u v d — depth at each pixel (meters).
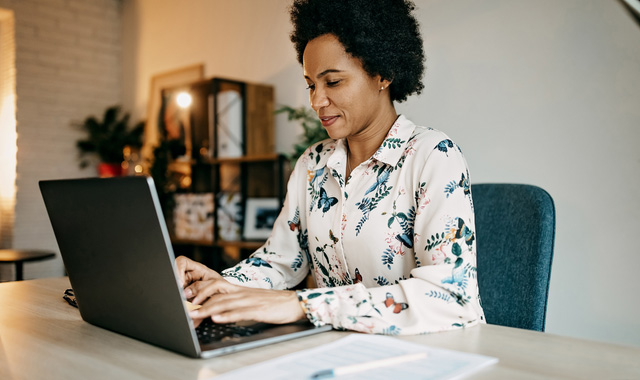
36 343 0.86
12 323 1.00
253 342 0.81
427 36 2.66
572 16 2.18
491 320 1.32
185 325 0.75
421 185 1.11
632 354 0.76
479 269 1.36
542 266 1.27
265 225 3.39
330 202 1.29
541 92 2.28
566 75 2.20
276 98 3.51
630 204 2.04
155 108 4.41
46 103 4.57
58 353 0.80
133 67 4.77
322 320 0.91
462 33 2.53
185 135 3.79
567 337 0.86
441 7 2.60
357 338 0.83
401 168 1.17
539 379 0.66
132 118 4.78
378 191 1.20
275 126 3.54
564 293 2.22
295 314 0.91
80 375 0.70
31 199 4.52
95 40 4.81
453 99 2.56
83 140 4.74
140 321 0.83
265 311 0.90
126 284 0.82
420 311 0.89
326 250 1.29
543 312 1.27
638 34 2.01
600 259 2.11
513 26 2.36
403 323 0.88
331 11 1.12
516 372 0.68
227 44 3.82
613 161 2.08
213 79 3.34
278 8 3.46
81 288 0.94
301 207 1.39
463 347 0.80
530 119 2.31
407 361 0.71
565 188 2.21
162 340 0.81
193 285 1.13
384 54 1.14
